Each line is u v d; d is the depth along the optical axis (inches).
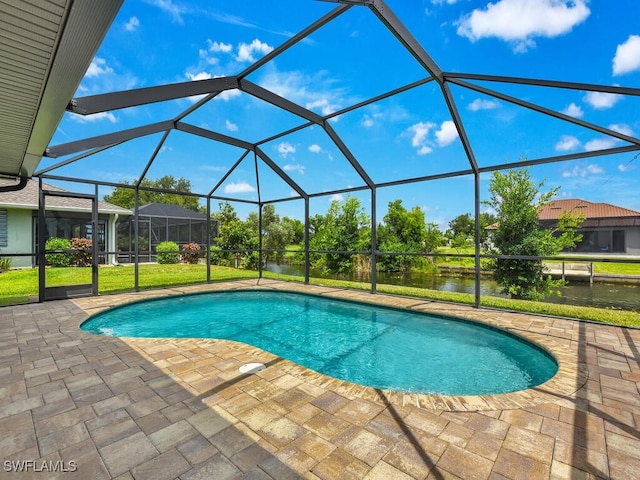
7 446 77.6
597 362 133.2
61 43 88.2
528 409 96.6
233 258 556.4
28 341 159.3
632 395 105.3
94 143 212.5
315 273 557.9
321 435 82.9
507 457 74.6
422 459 73.7
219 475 68.1
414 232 517.3
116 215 401.1
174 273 461.7
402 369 159.3
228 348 150.6
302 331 224.7
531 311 224.5
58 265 262.2
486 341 193.0
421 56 155.1
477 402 100.9
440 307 240.4
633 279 436.8
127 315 254.8
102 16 77.7
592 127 165.6
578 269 453.4
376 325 231.9
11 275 360.8
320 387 110.9
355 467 70.9
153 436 82.0
